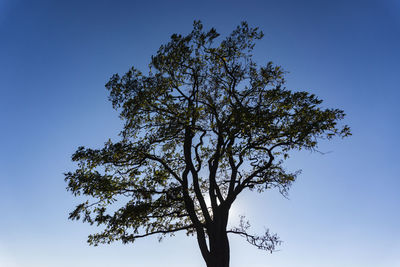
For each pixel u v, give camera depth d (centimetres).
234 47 1820
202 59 1856
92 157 1778
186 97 1862
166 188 1827
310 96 1680
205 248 1688
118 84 1825
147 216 1845
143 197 1753
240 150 1741
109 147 1775
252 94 1908
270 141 1852
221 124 1827
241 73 1877
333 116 1692
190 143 1923
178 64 1828
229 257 1684
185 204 1814
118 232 1797
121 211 1791
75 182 1730
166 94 1797
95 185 1747
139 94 1802
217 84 1922
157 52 1812
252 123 1680
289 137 1725
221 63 1875
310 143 1747
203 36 1769
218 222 1744
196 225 1756
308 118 1700
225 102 1945
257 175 1923
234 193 1805
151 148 1888
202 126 1886
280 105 1727
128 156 1839
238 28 1794
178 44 1783
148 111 1888
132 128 1881
